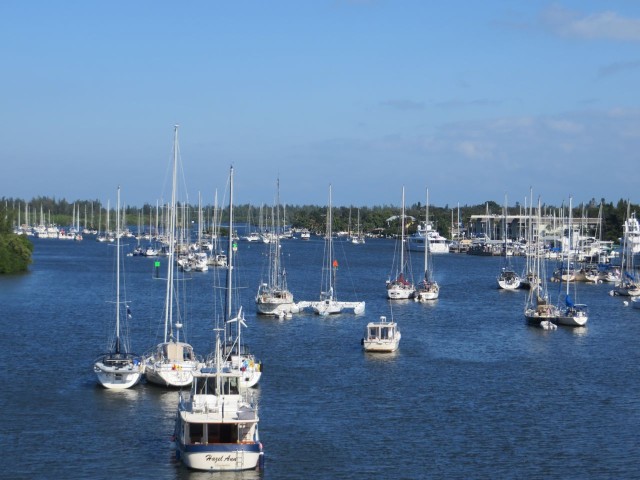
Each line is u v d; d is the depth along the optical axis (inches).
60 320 5497.1
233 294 7253.9
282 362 4151.1
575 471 2564.0
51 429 2893.7
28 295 7017.7
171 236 4042.8
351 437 2869.1
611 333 5359.3
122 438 2800.2
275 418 3083.2
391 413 3186.5
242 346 4060.0
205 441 2491.4
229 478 2449.6
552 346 4798.2
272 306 5920.3
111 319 5570.9
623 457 2696.9
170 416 3053.6
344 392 3511.3
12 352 4254.4
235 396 2640.3
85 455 2630.4
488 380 3811.5
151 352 3885.3
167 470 2502.5
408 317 6053.2
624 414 3223.4
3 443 2738.7
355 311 6166.3
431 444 2805.1
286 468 2544.3
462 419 3122.5
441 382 3750.0
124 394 3358.8
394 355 4414.4
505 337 5123.0
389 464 2598.4
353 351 4520.2
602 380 3850.9
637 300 6884.8
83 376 3688.5
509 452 2733.8
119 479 2426.2
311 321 5718.5
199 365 3437.5
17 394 3358.8
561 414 3216.0
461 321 5861.2
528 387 3681.1
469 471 2551.7
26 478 2431.1
